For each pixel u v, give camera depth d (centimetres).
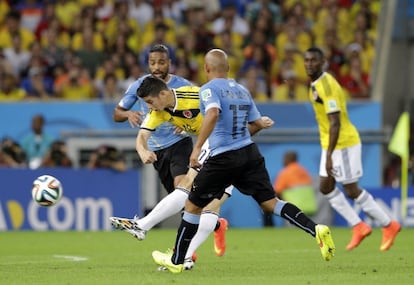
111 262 3603
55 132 6806
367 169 6919
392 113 7838
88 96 7112
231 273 3030
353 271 3098
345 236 5331
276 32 7662
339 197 4225
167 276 2927
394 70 7850
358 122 6962
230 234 5616
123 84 7131
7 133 6769
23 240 5122
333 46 7519
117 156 6178
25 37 7481
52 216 6044
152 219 3241
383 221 4175
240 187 3073
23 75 7219
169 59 3516
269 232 5828
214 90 2945
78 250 4397
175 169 3566
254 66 7319
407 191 6353
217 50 3056
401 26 7912
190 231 2994
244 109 3014
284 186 6347
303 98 7244
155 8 7662
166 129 3572
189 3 8088
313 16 7906
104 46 7494
